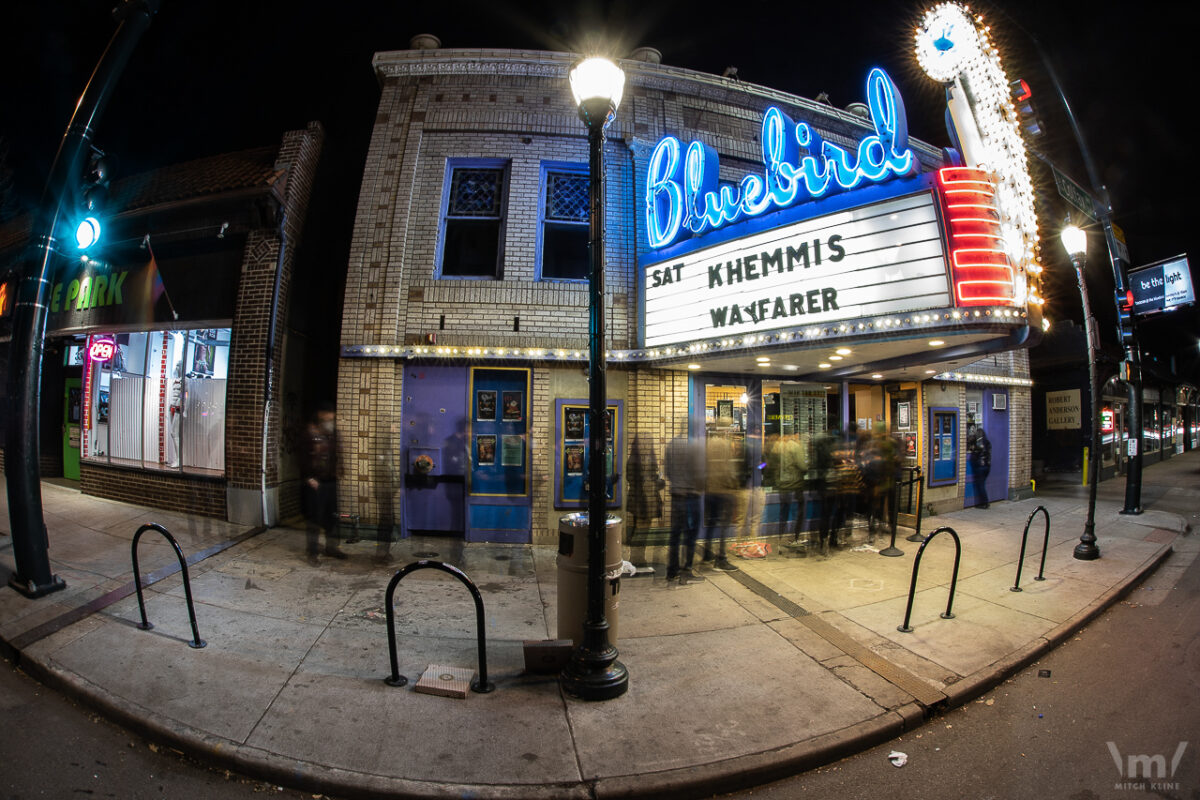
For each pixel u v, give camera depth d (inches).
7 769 137.2
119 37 248.8
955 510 479.8
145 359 397.1
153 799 131.1
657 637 219.8
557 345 353.7
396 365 346.0
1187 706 181.5
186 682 171.2
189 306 370.9
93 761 142.4
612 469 353.4
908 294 250.4
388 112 373.7
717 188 329.1
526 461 349.4
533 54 375.2
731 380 379.6
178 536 313.9
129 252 394.6
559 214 378.6
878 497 389.4
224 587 249.3
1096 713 178.2
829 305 270.5
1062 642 231.0
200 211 364.2
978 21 249.6
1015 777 147.3
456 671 181.3
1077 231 347.9
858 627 232.1
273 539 324.8
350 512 340.2
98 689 165.5
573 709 167.0
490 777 137.7
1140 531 414.0
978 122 249.6
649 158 375.2
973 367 495.8
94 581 245.1
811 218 276.8
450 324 351.9
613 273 364.5
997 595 273.3
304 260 383.6
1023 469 550.0
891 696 179.0
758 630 227.6
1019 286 238.8
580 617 194.4
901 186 252.2
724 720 163.9
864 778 147.6
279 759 139.9
